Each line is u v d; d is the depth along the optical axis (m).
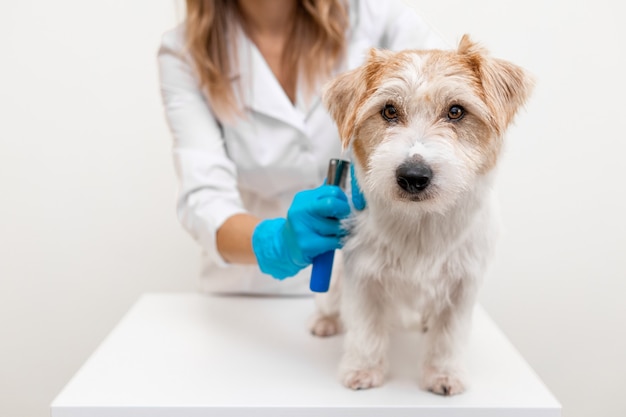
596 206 1.98
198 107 1.44
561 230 2.00
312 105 1.43
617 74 1.89
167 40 1.46
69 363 2.18
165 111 1.47
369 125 1.00
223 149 1.46
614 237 1.99
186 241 2.12
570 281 2.03
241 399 1.01
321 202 1.07
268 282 1.56
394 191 0.92
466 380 1.04
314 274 1.10
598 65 1.89
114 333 1.30
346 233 1.09
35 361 2.17
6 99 2.01
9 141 2.03
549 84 1.91
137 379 1.09
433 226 1.01
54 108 2.02
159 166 2.06
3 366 2.16
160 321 1.37
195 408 0.99
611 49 1.88
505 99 0.98
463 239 1.03
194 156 1.39
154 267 2.14
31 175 2.05
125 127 2.04
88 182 2.07
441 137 0.93
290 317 1.40
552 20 1.88
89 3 1.97
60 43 1.99
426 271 1.04
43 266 2.11
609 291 2.02
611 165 1.95
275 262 1.17
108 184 2.08
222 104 1.41
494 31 1.91
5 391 2.17
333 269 1.25
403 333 1.32
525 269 2.04
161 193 2.08
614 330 2.04
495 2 1.89
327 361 1.16
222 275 1.59
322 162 1.47
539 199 1.99
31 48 1.99
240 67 1.45
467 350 1.19
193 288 2.16
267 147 1.44
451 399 1.01
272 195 1.54
